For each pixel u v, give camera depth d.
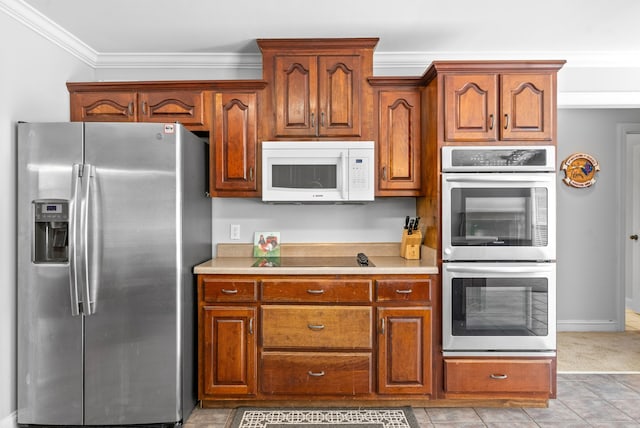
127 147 2.31
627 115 4.25
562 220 4.25
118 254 2.30
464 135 2.56
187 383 2.47
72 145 2.29
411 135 2.85
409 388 2.53
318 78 2.85
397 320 2.52
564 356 3.50
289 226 3.19
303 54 2.85
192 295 2.57
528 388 2.53
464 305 2.53
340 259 3.01
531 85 2.56
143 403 2.33
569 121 4.25
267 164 2.79
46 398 2.30
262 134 2.86
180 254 2.36
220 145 2.85
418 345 2.52
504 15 2.56
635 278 4.99
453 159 2.55
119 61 3.14
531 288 2.53
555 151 2.54
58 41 2.71
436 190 2.58
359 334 2.52
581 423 2.41
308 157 2.78
